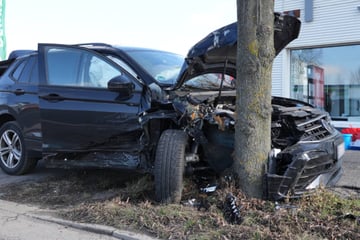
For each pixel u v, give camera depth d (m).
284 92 11.83
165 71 5.73
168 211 4.45
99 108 5.49
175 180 4.65
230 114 4.78
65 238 4.25
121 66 5.61
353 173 6.61
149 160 5.24
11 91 6.86
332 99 11.40
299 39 11.44
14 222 4.74
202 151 5.05
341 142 5.05
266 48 4.46
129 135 5.36
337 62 11.26
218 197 4.55
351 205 4.52
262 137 4.54
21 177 6.70
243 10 4.48
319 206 4.39
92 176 6.39
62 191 5.82
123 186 5.84
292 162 4.32
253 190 4.54
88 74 5.79
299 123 4.82
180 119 4.93
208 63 5.31
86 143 5.62
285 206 4.31
